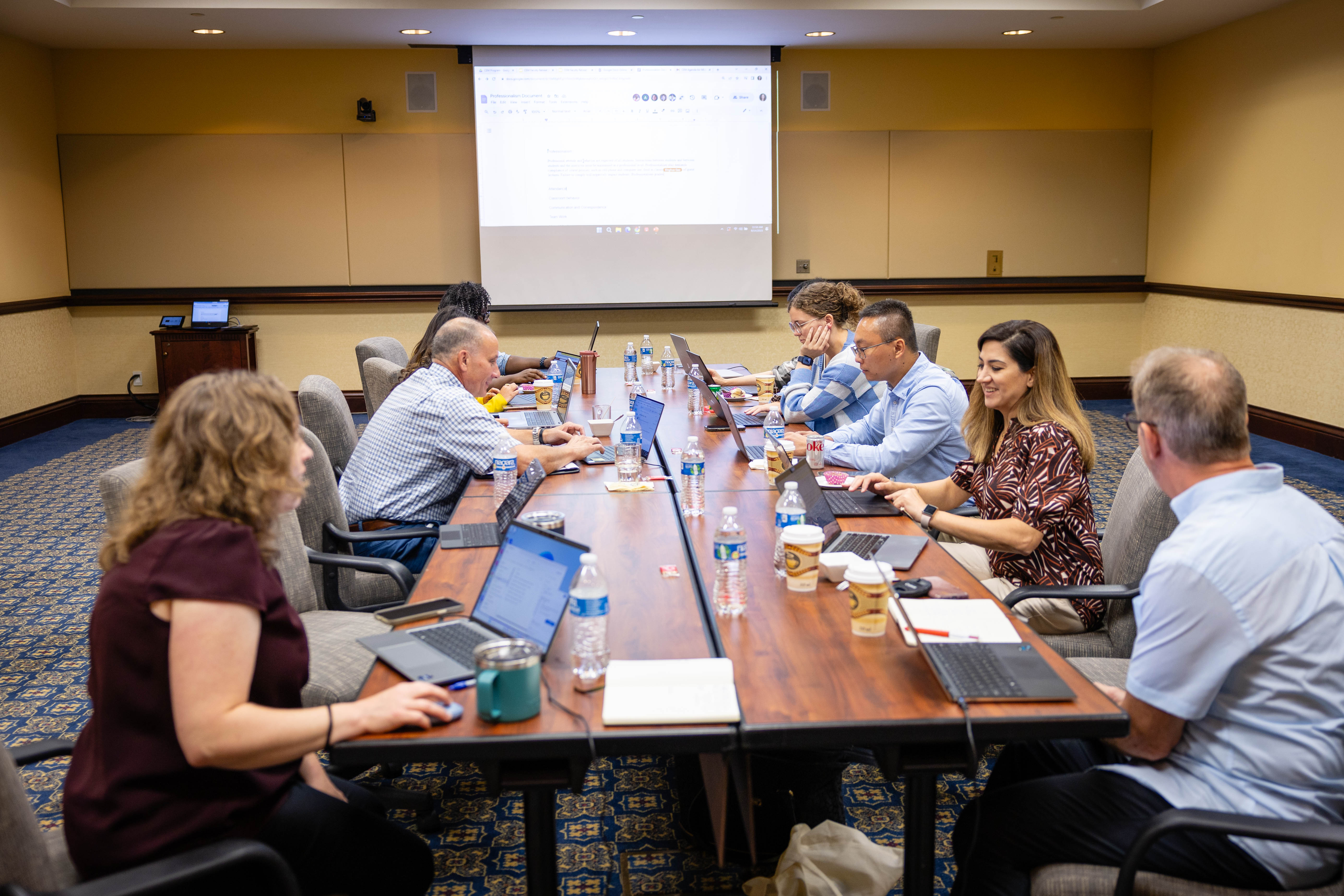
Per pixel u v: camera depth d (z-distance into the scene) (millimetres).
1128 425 1657
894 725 1475
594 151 7746
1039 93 8125
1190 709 1490
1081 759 1862
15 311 7062
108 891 1243
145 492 1440
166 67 7652
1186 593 1479
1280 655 1476
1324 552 1490
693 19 6750
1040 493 2389
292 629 1498
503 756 1443
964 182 8156
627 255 7887
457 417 3098
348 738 1424
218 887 1433
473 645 1782
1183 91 7816
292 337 8023
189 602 1349
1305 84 6504
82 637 3674
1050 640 2387
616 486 2963
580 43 7531
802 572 2043
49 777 2645
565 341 8086
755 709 1522
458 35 7184
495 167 7715
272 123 7762
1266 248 6965
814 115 7988
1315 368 6559
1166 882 1487
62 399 7777
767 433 3453
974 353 8414
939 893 2100
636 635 1826
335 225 7883
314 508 2811
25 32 7004
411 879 1684
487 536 2488
